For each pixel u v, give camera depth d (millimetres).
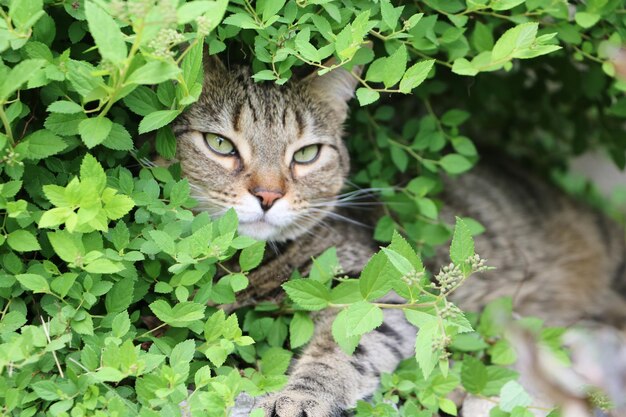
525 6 3143
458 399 3094
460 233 2342
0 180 2500
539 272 4215
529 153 4816
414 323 2359
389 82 2547
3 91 2207
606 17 3180
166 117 2412
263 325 2947
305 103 3195
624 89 3219
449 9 3021
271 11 2588
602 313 4410
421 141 3543
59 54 2594
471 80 3850
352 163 3738
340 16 2684
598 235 4516
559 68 3979
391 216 3662
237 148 3053
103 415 2207
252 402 2688
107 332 2512
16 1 2217
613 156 4203
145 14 2000
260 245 2707
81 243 2371
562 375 2381
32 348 2311
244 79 3078
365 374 2877
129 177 2574
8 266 2453
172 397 2332
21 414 2295
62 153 2658
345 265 3328
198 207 3068
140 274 2736
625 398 2307
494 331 3273
